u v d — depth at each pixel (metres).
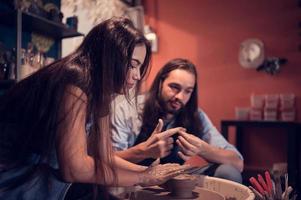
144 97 1.56
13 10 1.68
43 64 2.02
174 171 0.91
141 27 3.35
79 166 0.82
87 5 2.91
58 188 0.91
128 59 0.87
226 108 3.27
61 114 0.81
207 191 0.97
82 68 0.86
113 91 0.89
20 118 0.90
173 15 3.51
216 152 1.32
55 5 2.20
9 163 0.88
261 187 0.91
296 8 2.97
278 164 2.76
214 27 3.33
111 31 0.86
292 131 2.63
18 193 0.88
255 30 3.15
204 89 3.37
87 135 0.91
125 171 0.87
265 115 3.03
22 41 2.01
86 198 1.02
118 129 1.38
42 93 0.86
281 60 2.99
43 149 0.85
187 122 1.56
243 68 3.19
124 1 3.30
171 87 1.47
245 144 3.17
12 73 1.71
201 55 3.39
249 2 3.18
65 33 2.20
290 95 2.97
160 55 3.56
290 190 0.90
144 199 0.93
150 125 1.50
